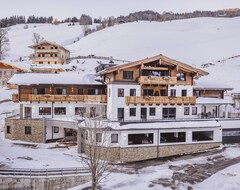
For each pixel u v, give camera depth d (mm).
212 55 133625
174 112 51375
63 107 54406
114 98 48594
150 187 33906
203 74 52688
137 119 49188
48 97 53312
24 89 53812
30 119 52000
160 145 44500
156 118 50156
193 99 51125
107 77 52844
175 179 36094
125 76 49750
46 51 114500
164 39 169250
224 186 34156
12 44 199500
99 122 40531
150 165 41031
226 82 91312
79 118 50188
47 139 52250
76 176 35781
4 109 68812
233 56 125562
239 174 37125
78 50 162500
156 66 51281
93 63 118062
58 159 42281
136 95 49719
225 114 55750
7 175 34844
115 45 164000
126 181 35438
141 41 168500
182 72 52656
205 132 49562
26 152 45500
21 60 131500
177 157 44406
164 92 51906
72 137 53250
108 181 35500
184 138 46375
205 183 35125
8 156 43156
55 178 35281
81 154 44625
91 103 52781
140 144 43469
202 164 41125
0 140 52281
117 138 42562
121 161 42344
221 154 45125
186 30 194250
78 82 54531
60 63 114625
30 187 34750
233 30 175625
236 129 50875
